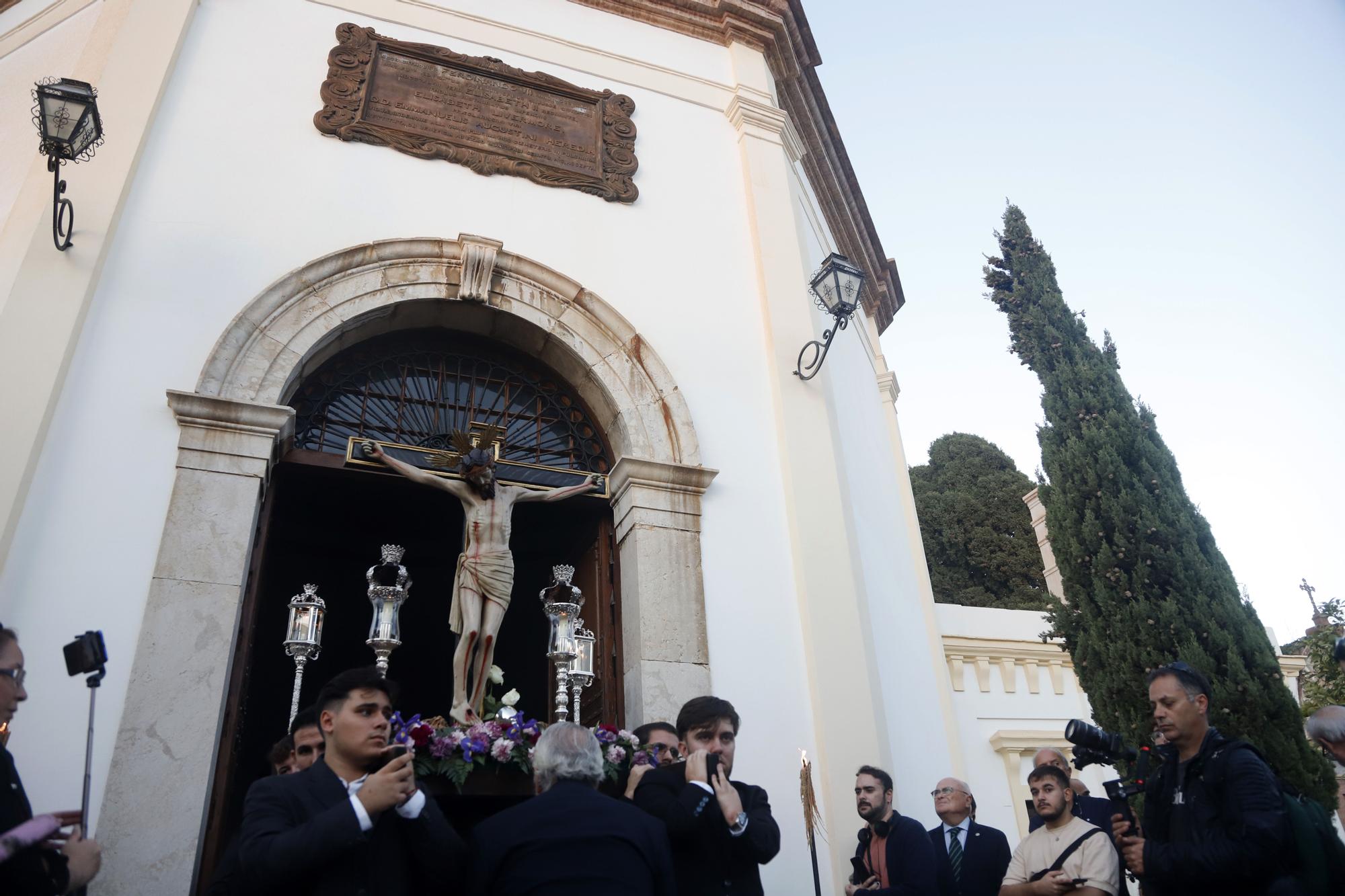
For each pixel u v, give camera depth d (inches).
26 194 210.2
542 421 246.4
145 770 160.6
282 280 214.8
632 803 132.5
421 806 107.8
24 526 172.9
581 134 274.7
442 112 258.4
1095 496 294.0
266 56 247.3
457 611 194.5
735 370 257.3
